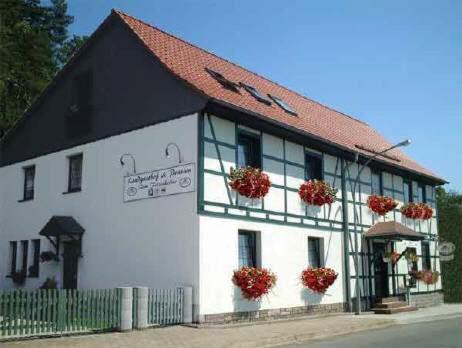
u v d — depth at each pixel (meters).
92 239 17.44
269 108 18.06
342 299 19.39
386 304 20.11
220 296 14.76
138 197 16.20
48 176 19.72
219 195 15.20
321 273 17.83
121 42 17.78
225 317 14.79
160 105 16.09
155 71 16.44
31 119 20.97
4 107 28.38
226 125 15.79
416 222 25.03
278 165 17.44
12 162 21.61
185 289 14.27
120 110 17.33
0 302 11.53
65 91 19.61
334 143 19.14
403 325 16.55
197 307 14.21
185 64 17.28
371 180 22.27
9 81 29.44
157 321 13.77
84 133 18.45
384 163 22.27
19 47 30.64
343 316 18.06
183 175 15.09
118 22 17.94
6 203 21.58
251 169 15.89
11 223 21.17
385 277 22.08
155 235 15.53
